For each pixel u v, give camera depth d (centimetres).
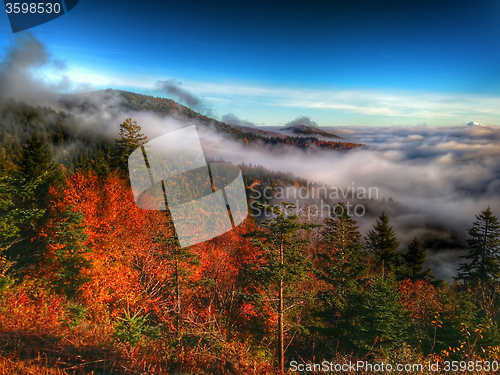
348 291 1825
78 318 813
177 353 736
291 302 1328
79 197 2542
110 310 1703
